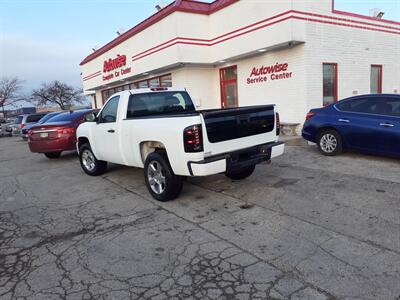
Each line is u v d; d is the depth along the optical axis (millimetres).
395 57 14969
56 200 6148
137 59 17562
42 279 3355
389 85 14914
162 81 17234
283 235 3971
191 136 4637
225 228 4293
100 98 26641
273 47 12023
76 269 3512
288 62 12125
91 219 4992
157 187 5617
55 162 10680
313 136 8281
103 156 7176
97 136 7074
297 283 3012
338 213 4512
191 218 4723
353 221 4227
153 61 16031
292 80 12086
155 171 5543
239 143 5172
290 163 7617
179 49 14055
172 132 4883
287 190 5637
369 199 4957
